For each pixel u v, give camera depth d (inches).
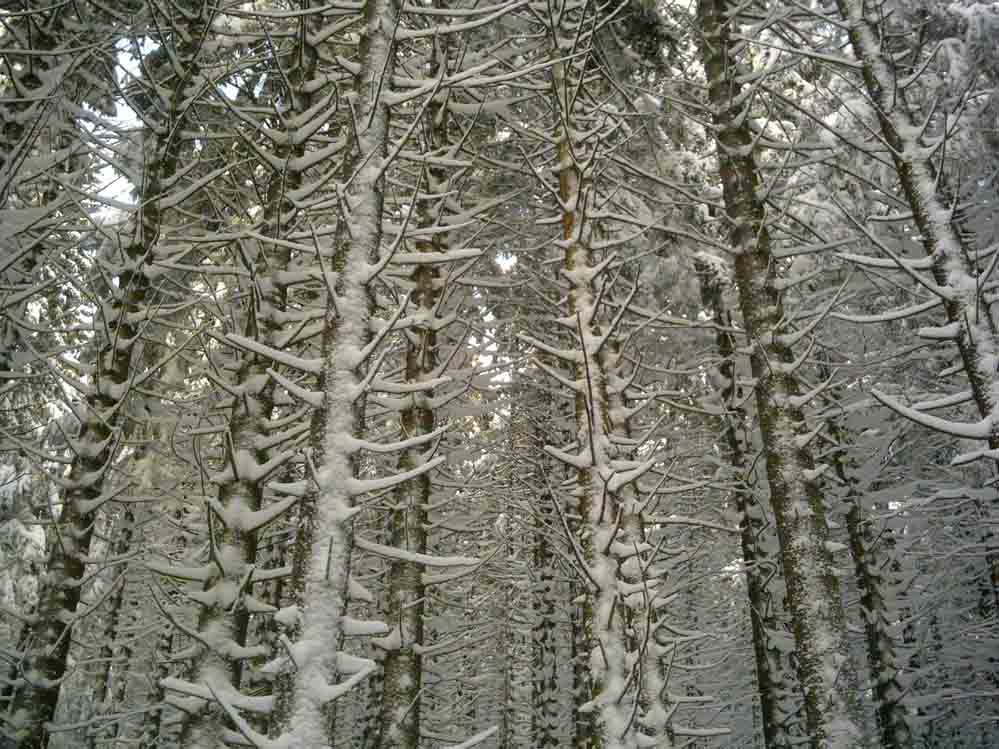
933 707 453.4
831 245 309.6
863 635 393.4
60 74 287.7
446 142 342.3
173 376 439.5
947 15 376.5
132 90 318.3
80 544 240.8
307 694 133.3
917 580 439.2
